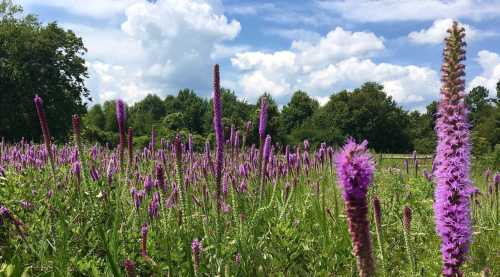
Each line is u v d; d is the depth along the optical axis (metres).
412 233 5.74
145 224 4.78
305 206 6.58
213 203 4.97
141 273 4.28
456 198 3.23
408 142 95.81
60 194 5.89
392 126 95.31
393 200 6.79
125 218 5.41
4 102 51.12
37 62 52.78
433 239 5.64
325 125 93.19
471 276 4.73
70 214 5.32
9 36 52.53
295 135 83.56
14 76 50.69
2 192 5.87
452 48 3.22
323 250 4.96
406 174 9.10
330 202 7.09
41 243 4.36
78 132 4.72
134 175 6.81
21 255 4.37
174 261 4.30
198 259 3.46
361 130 93.38
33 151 9.33
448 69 3.23
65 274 3.88
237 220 4.50
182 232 4.35
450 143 3.22
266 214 5.63
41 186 6.48
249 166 7.47
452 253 3.25
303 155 8.17
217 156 3.97
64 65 56.03
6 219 4.64
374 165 2.47
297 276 4.58
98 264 4.27
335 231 5.41
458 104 3.20
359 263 2.50
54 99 53.72
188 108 95.44
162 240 4.58
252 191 6.21
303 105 104.31
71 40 57.00
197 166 7.73
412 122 102.62
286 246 4.65
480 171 10.66
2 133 51.84
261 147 5.27
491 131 68.25
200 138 14.47
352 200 2.47
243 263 4.29
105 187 5.67
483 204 7.41
